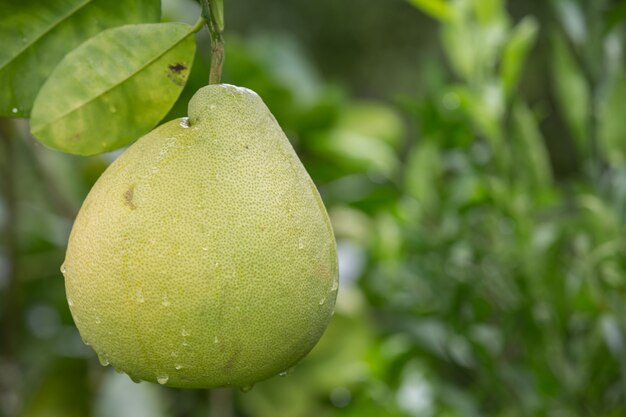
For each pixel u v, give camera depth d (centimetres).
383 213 123
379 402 122
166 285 72
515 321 105
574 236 109
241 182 73
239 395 131
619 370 105
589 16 106
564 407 104
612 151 107
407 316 114
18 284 129
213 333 72
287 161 76
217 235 72
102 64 76
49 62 78
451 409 114
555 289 105
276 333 73
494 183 106
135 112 78
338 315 132
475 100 107
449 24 113
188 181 73
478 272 108
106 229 73
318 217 76
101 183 75
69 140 77
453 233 110
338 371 130
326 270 75
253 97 77
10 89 78
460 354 110
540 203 109
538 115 114
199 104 76
